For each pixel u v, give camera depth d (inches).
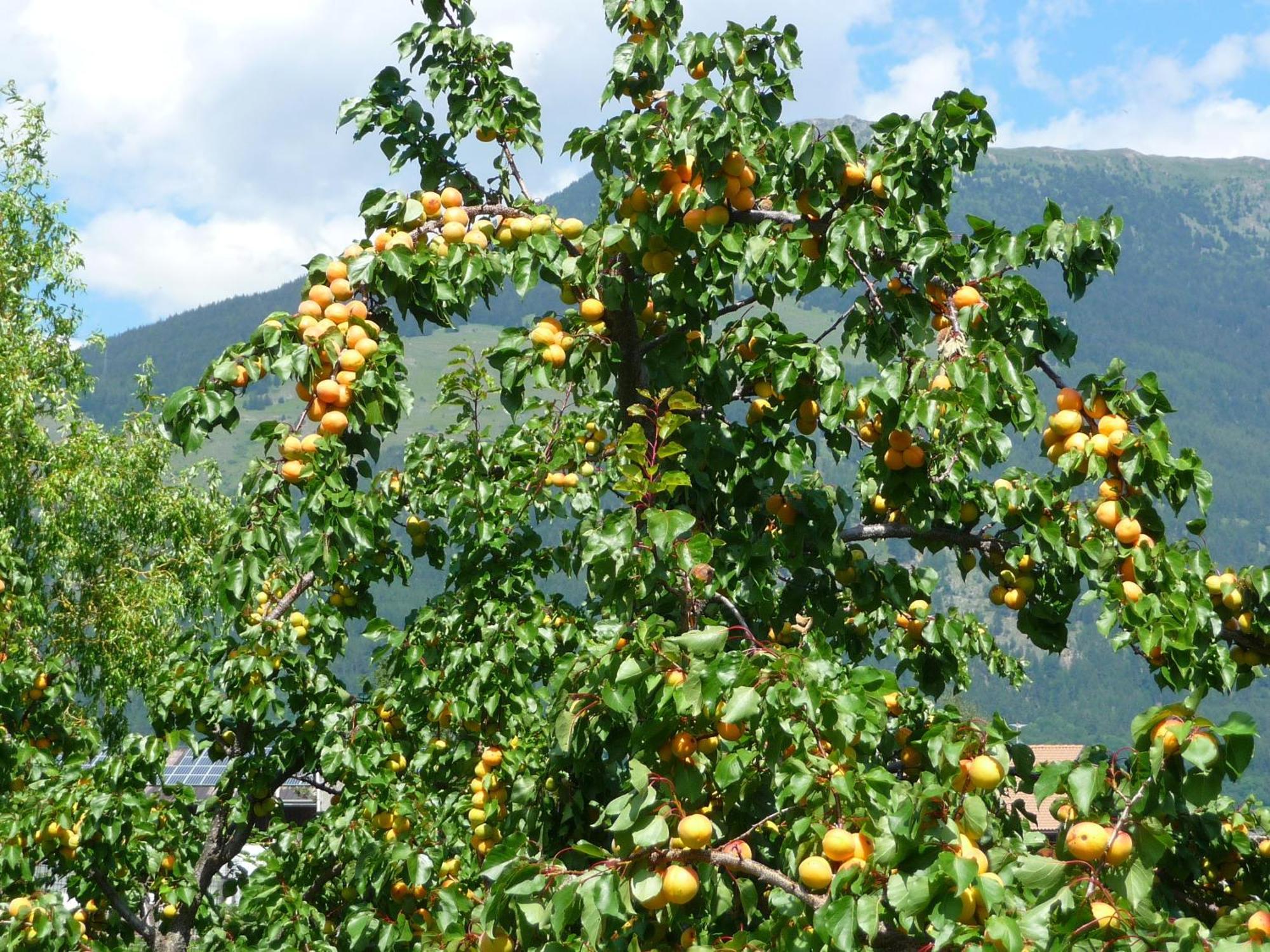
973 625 351.9
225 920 332.8
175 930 305.7
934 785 119.1
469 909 191.5
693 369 221.6
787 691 131.9
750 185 196.5
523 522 281.4
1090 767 119.1
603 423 285.9
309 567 164.4
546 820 201.9
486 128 223.6
